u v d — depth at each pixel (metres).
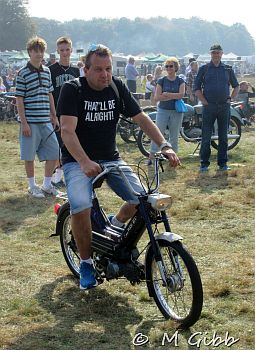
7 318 4.92
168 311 4.82
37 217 8.22
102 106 5.05
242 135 17.12
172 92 11.70
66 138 4.84
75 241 5.17
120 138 16.69
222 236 7.15
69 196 5.00
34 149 9.37
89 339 4.54
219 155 11.37
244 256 6.38
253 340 4.45
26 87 9.13
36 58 9.09
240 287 5.48
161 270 4.66
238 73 62.81
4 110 22.86
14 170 11.99
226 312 4.95
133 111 5.19
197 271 4.47
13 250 6.77
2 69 51.59
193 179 10.56
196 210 8.40
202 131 11.24
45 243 7.04
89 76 4.97
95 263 5.26
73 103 4.94
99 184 5.16
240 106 15.48
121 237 4.98
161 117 11.84
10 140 16.91
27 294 5.44
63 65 9.68
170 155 4.90
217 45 10.84
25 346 4.43
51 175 9.56
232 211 8.34
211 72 10.96
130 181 5.04
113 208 8.60
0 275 5.95
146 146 13.64
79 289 5.55
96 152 5.14
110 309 5.07
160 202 4.65
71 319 4.90
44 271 6.05
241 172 11.00
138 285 5.57
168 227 4.82
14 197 9.41
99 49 4.93
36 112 9.19
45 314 5.00
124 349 4.39
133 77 24.27
